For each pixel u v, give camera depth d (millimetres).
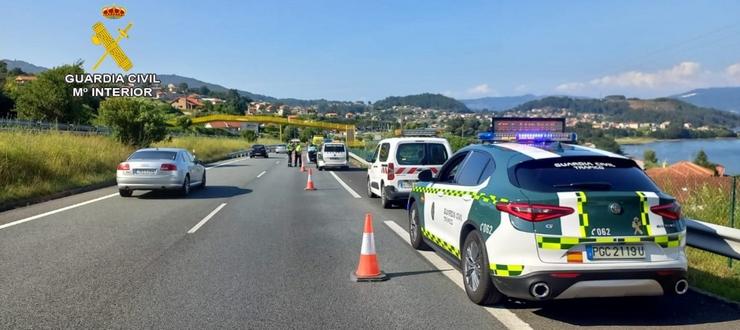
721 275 7309
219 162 45719
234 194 18266
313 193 18875
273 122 123312
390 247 9328
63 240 9695
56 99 43406
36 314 5629
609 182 5586
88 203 15289
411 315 5707
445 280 7121
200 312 5750
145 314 5668
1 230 10672
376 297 6352
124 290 6535
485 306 6020
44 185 16938
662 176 12727
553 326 5379
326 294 6461
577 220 5277
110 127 34156
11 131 21391
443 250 7430
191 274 7348
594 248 5281
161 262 8039
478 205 6043
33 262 7949
